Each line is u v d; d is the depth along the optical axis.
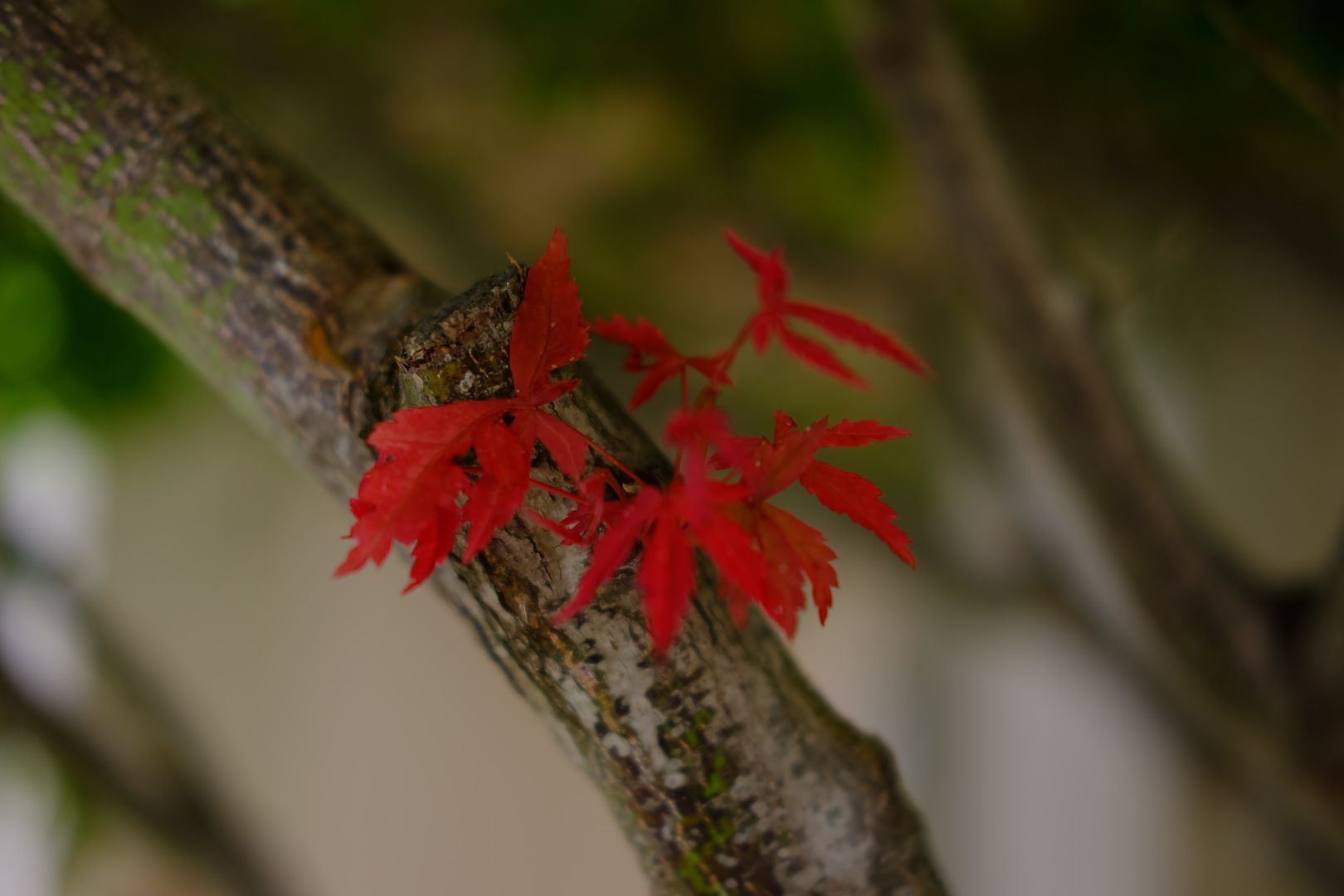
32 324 0.93
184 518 1.49
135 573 1.49
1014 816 1.47
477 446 0.37
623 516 0.37
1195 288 1.12
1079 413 0.63
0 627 0.89
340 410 0.41
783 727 0.40
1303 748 0.66
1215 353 1.18
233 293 0.41
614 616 0.38
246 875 0.96
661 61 0.94
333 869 1.57
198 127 0.41
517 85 0.94
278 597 1.58
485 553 0.38
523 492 0.37
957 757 1.53
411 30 0.91
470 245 1.02
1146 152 0.95
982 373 1.00
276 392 0.41
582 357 0.38
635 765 0.39
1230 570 0.66
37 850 1.07
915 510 1.12
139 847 0.98
